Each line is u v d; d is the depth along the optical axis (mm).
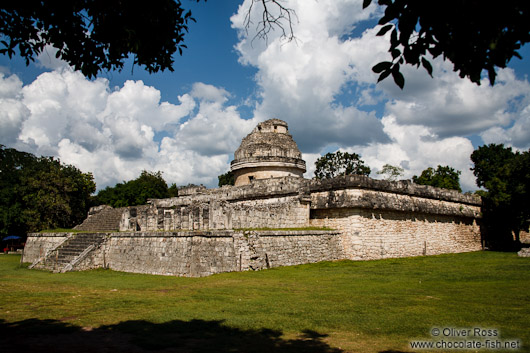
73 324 9977
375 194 25562
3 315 11070
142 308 11836
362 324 9625
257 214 22828
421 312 10703
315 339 8516
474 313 10469
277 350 7762
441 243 32094
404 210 27359
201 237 19203
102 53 8992
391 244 26750
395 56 5191
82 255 24172
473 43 4891
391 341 8344
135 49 8469
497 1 4516
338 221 25406
